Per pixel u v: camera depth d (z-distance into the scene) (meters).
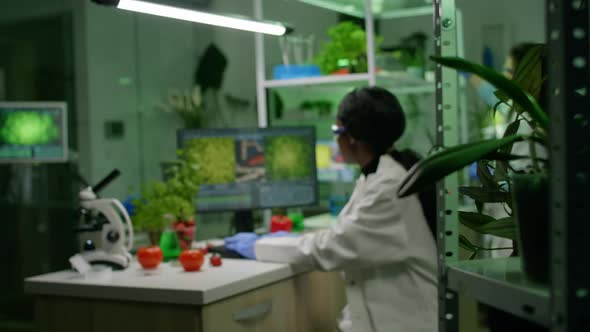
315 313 2.19
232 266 2.01
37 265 4.10
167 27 4.83
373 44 2.86
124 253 2.05
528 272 0.73
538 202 0.71
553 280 0.63
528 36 4.61
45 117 2.75
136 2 1.81
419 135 3.60
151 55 4.76
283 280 2.01
